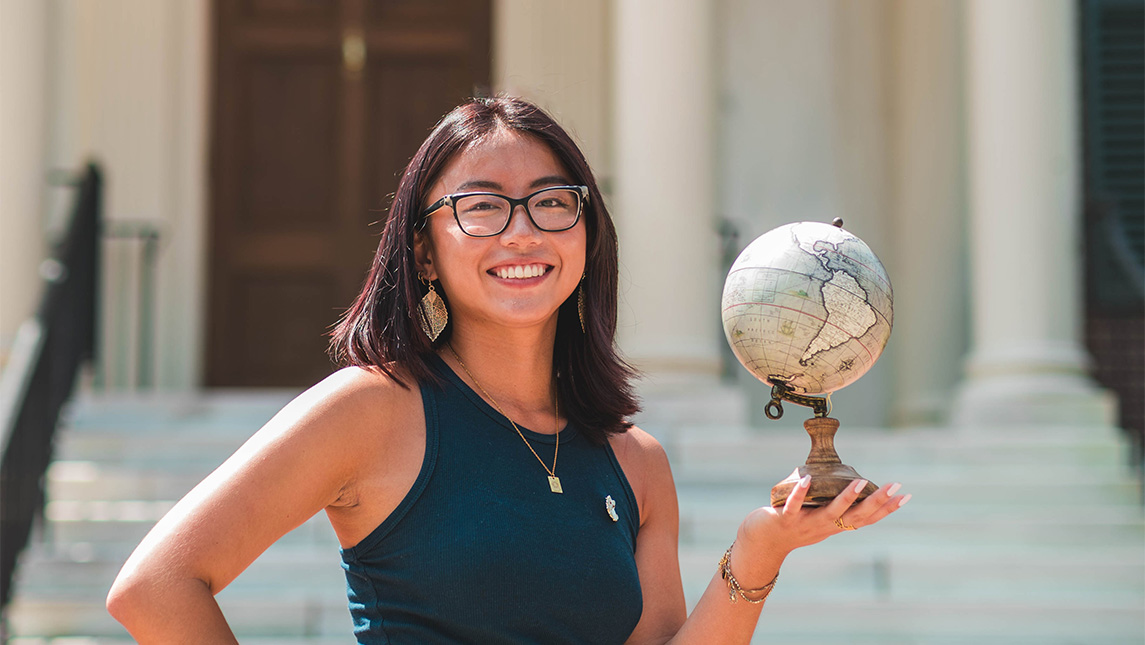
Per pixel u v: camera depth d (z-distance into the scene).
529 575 1.50
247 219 7.68
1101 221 7.30
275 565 4.62
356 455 1.50
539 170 1.65
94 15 7.27
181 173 7.44
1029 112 6.38
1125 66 7.58
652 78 6.16
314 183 7.71
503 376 1.68
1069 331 6.35
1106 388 7.21
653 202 6.10
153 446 5.55
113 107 7.25
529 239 1.60
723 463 5.50
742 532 1.53
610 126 7.36
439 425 1.56
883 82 7.72
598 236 1.76
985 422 6.16
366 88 7.75
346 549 1.56
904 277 7.55
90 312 6.04
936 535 5.04
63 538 4.91
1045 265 6.31
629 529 1.71
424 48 7.76
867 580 4.75
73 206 5.80
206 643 1.34
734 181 7.57
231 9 7.73
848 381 1.49
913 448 5.69
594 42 7.45
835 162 7.61
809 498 1.44
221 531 1.39
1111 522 5.04
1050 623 4.47
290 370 7.62
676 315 6.05
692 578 4.60
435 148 1.65
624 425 1.77
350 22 7.76
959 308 7.37
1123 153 7.53
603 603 1.57
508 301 1.61
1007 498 5.30
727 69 7.64
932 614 4.47
